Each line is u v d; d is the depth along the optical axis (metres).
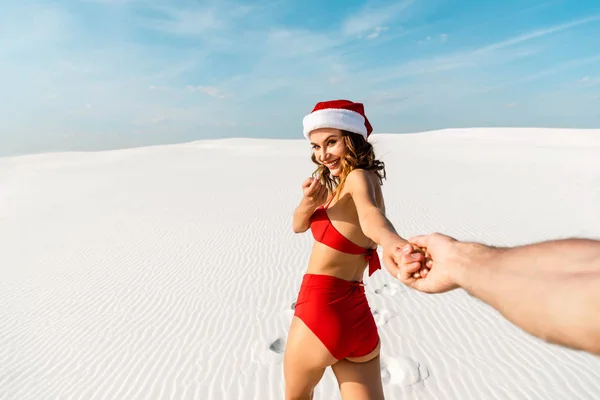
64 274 9.05
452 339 5.20
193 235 11.66
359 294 2.20
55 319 6.79
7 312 7.18
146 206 16.62
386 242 1.25
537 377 4.31
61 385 4.91
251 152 42.59
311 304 2.10
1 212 18.19
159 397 4.50
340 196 2.10
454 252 0.71
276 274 8.16
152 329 6.16
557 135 42.75
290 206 14.92
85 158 42.66
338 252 2.10
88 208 17.22
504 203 13.77
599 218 11.40
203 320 6.33
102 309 7.04
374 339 2.19
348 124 2.00
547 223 11.22
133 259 9.80
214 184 21.45
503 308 0.53
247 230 11.82
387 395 4.18
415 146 40.38
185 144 55.06
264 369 4.88
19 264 10.08
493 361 4.66
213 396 4.45
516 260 0.58
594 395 3.97
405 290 6.80
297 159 33.84
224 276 8.23
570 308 0.43
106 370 5.15
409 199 14.95
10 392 4.85
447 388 4.23
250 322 6.14
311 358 2.08
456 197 15.02
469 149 35.12
